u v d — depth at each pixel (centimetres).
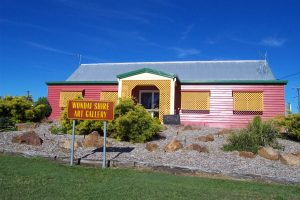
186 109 2200
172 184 800
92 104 1025
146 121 1376
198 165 1010
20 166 908
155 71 2094
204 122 2166
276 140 1336
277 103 2089
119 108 1418
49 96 2409
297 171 985
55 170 890
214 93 2178
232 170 963
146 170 971
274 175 928
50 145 1225
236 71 2338
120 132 1362
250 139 1236
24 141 1229
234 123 2127
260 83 2117
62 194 674
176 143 1205
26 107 1992
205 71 2388
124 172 916
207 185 809
